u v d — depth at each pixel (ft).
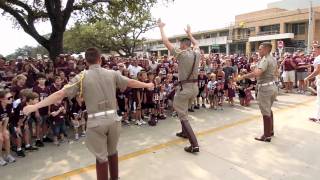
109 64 38.09
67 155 17.80
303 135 20.75
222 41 178.50
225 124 24.07
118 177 13.57
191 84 17.70
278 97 36.63
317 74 23.98
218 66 34.04
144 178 14.40
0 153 16.62
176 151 18.01
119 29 142.10
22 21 45.44
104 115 11.60
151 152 17.88
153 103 25.02
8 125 17.47
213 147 18.56
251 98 34.24
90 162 16.66
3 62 36.22
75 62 36.60
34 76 29.53
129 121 25.22
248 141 19.62
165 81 28.84
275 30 155.74
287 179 14.17
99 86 11.57
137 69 35.86
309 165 15.71
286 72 40.75
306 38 145.69
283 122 24.27
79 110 21.01
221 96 30.71
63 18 45.29
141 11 49.90
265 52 18.70
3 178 14.83
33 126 19.52
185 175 14.70
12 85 22.12
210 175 14.66
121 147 18.81
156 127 23.57
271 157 16.84
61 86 22.85
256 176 14.49
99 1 47.70
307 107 30.30
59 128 20.04
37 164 16.49
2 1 39.37
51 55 45.70
